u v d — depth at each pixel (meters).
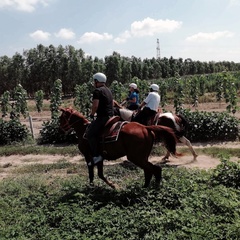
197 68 81.12
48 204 6.92
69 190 7.57
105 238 5.27
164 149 12.16
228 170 8.02
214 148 12.36
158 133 7.96
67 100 43.53
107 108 7.41
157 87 9.85
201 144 13.73
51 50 57.88
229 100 19.25
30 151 13.59
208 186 7.32
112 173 9.56
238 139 14.06
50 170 10.77
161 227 5.45
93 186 7.91
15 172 10.83
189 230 5.22
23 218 6.34
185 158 11.52
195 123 14.07
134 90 10.67
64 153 13.12
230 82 18.55
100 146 7.51
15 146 14.82
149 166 7.41
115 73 55.12
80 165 10.88
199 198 6.42
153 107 9.65
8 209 6.95
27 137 15.98
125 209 6.37
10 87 59.84
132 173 9.51
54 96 22.55
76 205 6.47
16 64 58.84
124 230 5.52
